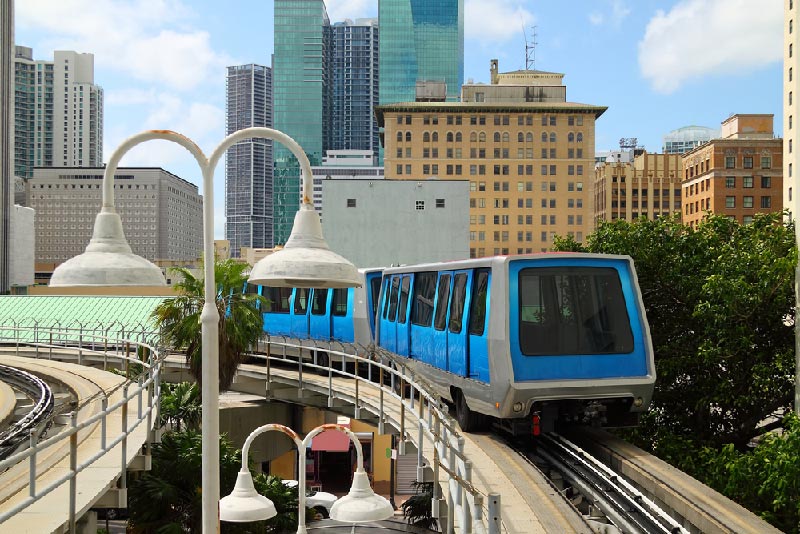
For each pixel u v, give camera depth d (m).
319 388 25.33
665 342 22.17
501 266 13.73
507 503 10.61
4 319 42.31
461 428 16.05
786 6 84.81
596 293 13.95
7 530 9.29
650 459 12.98
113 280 6.95
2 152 106.56
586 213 142.38
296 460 42.78
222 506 9.48
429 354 17.89
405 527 32.84
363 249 72.69
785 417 16.27
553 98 144.62
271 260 7.17
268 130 7.22
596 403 14.11
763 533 9.20
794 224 22.34
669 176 159.62
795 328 20.27
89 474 12.22
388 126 142.00
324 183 72.94
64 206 187.50
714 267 21.48
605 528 10.72
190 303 26.66
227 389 26.89
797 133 29.41
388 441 46.59
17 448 14.48
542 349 13.54
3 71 106.94
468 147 142.25
